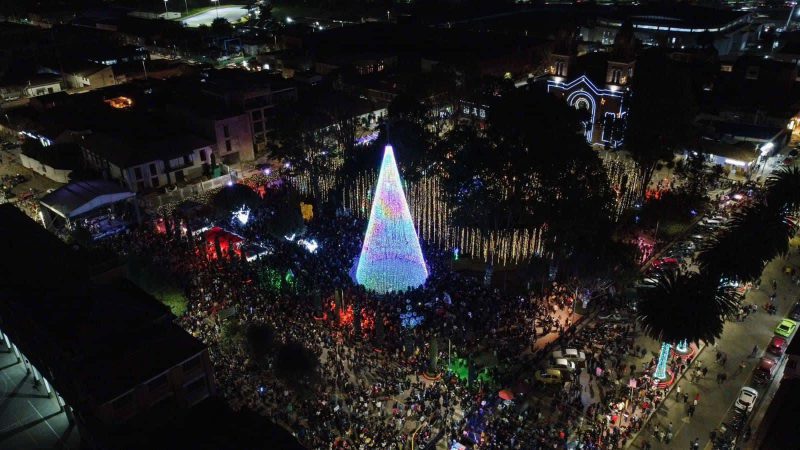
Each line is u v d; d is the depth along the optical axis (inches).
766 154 3486.7
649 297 1918.1
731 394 1875.0
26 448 1660.9
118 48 6181.1
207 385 1748.3
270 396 1822.1
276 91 3988.7
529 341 2071.9
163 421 1611.7
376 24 7175.2
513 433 1672.0
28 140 3902.6
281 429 1476.4
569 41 3949.3
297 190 3245.6
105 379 1562.5
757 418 1774.1
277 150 3225.9
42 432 1722.4
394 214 2231.8
